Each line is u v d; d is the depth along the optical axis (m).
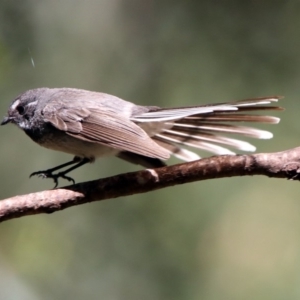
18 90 11.35
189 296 10.40
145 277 10.49
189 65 11.19
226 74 11.09
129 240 10.64
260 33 11.05
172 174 8.08
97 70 11.41
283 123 11.00
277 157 7.94
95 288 10.56
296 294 10.35
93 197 8.07
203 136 9.35
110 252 10.65
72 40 11.46
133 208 10.70
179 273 10.48
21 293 10.55
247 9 11.09
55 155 11.52
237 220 10.68
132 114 9.66
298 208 10.78
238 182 10.84
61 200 8.05
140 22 11.45
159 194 10.68
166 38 11.33
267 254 10.59
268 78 11.03
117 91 11.34
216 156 8.09
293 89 11.01
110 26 11.51
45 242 10.83
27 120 10.20
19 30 11.27
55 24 11.42
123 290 10.51
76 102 9.90
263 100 8.83
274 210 10.75
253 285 10.45
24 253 10.80
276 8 11.05
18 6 11.24
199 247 10.59
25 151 11.48
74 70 11.41
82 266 10.66
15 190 11.38
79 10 11.50
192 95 11.12
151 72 11.31
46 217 10.94
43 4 11.38
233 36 11.11
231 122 9.23
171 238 10.60
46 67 11.38
